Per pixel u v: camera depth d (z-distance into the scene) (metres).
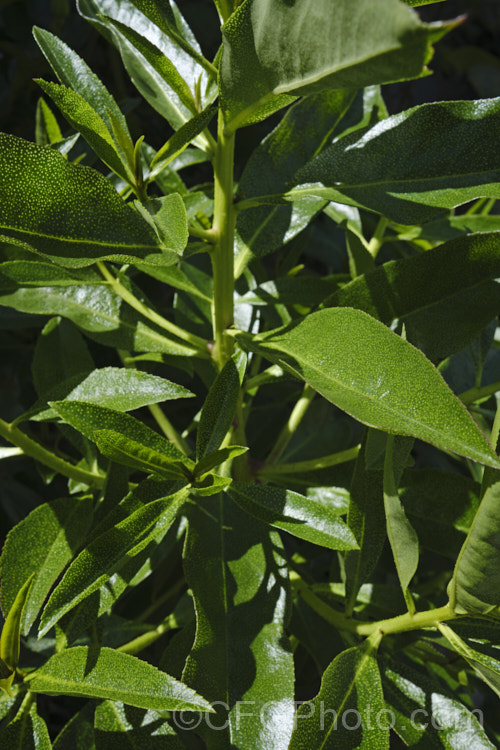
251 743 0.39
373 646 0.42
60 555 0.44
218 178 0.41
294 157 0.45
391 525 0.40
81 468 0.49
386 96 0.92
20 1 0.72
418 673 0.43
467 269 0.42
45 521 0.44
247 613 0.42
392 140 0.42
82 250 0.37
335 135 0.47
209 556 0.43
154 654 0.59
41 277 0.46
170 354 0.49
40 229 0.37
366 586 0.49
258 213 0.48
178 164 0.56
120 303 0.48
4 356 0.66
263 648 0.41
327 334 0.38
